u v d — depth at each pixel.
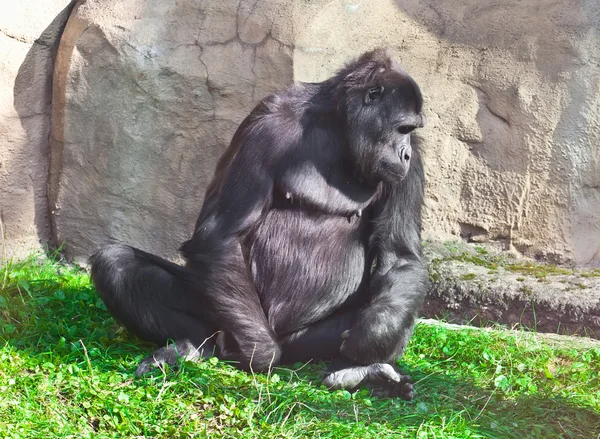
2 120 10.84
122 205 10.98
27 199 11.16
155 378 7.26
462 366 8.49
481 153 10.77
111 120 10.84
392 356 7.73
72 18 11.05
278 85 10.50
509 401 7.60
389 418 7.02
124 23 10.77
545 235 10.67
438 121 10.79
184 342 7.77
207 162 10.78
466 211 10.85
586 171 10.53
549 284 9.88
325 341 8.08
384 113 7.73
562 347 9.00
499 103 10.67
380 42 10.70
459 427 6.88
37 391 6.96
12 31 10.83
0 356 7.45
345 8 10.66
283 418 6.91
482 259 10.68
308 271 7.95
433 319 10.02
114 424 6.63
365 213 8.23
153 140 10.82
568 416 7.33
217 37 10.66
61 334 8.34
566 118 10.50
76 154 11.00
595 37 10.49
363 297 8.30
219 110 10.67
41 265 10.89
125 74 10.73
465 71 10.75
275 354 7.65
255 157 7.76
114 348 8.14
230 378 7.41
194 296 7.93
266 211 7.91
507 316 9.82
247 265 7.93
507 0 10.82
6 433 6.23
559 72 10.51
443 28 10.83
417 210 8.27
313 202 7.83
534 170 10.62
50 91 11.19
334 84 8.05
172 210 10.91
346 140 7.84
